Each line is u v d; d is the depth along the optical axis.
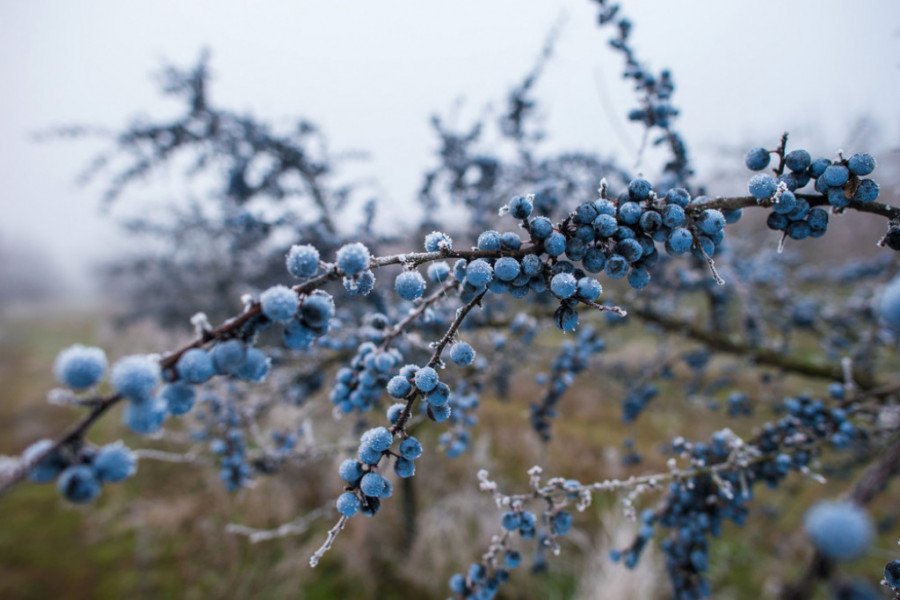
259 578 4.59
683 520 2.19
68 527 5.40
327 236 3.48
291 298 0.99
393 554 4.71
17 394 9.73
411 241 4.05
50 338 14.50
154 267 7.57
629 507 1.87
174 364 0.96
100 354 0.86
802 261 5.28
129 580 4.67
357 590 4.43
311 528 5.04
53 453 0.82
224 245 5.59
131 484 6.00
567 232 1.34
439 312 2.56
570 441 6.39
